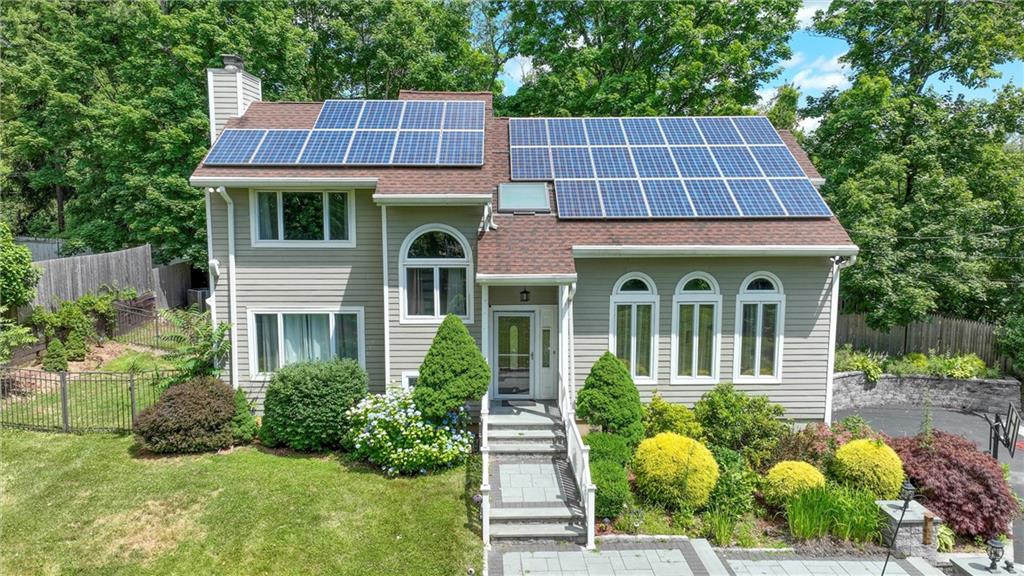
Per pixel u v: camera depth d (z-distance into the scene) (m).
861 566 9.26
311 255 13.50
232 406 12.61
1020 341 17.77
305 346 13.88
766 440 11.87
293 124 15.01
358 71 29.53
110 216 27.00
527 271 12.37
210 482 10.93
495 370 14.38
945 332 19.84
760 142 16.31
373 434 11.66
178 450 12.12
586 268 13.66
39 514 9.84
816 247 13.00
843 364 17.94
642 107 23.36
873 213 19.59
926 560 9.59
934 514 10.12
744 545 9.77
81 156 27.84
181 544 9.17
